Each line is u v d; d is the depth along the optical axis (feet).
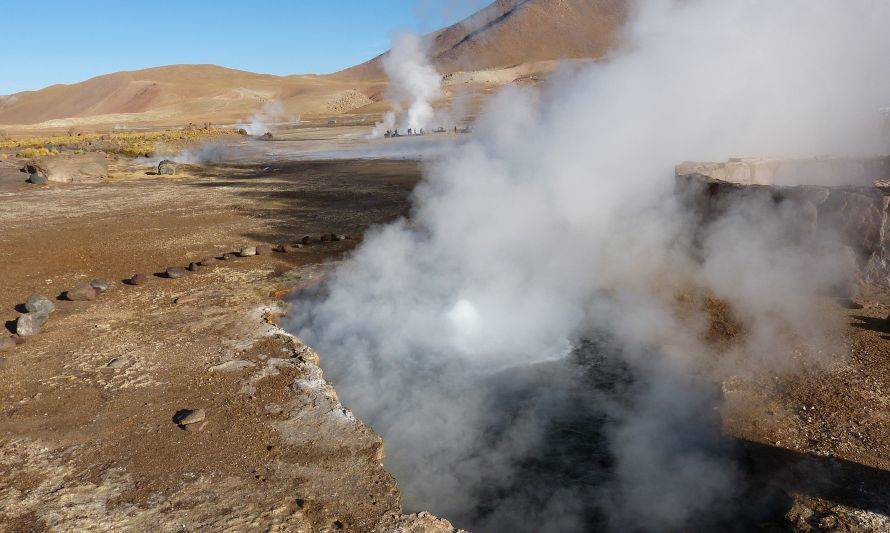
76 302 26.71
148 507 12.78
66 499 13.08
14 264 33.27
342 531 12.05
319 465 14.28
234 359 20.21
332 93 343.67
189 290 28.09
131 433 15.78
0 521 12.40
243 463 14.38
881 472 13.06
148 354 20.76
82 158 73.82
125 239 39.42
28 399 17.76
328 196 55.98
